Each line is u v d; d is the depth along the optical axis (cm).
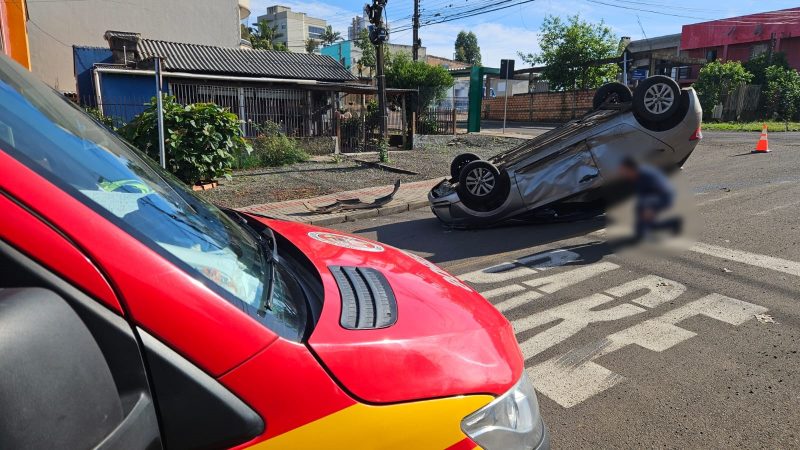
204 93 1620
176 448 127
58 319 103
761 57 2969
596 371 366
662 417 313
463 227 790
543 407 327
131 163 180
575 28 3164
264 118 1711
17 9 1417
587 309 470
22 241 115
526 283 545
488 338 182
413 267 231
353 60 5109
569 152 737
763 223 711
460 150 1800
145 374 123
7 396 90
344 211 927
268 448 131
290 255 223
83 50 1725
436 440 148
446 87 2630
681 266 569
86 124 181
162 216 158
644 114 689
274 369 135
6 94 142
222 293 141
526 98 3550
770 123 2656
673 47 3741
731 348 391
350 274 205
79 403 101
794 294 481
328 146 1730
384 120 1573
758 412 314
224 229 192
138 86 1511
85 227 123
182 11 2372
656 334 417
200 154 1094
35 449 93
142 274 126
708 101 2819
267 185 1187
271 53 2117
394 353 154
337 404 139
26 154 128
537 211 765
